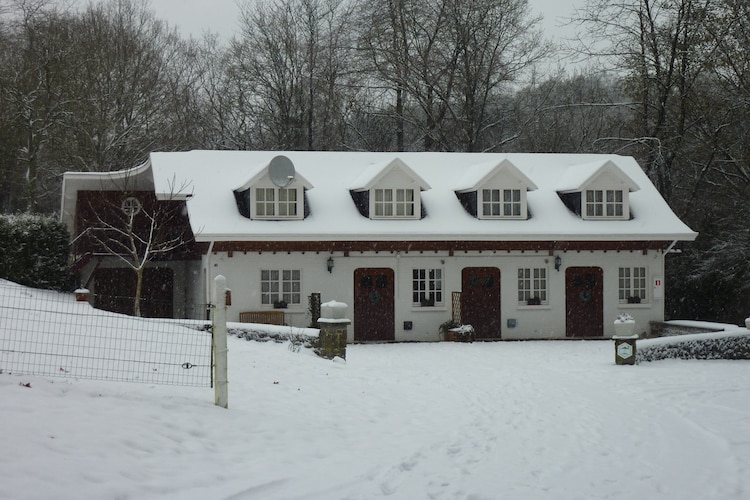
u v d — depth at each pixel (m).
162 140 44.28
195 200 27.56
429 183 30.25
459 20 42.66
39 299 22.66
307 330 20.52
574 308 29.19
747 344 23.44
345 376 17.22
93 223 30.53
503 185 28.80
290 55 45.59
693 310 35.62
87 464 8.45
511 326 28.78
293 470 9.60
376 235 27.14
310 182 28.39
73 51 41.44
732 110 35.00
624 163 32.41
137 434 9.83
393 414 13.67
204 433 10.60
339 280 27.59
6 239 29.30
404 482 9.37
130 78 43.28
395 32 43.09
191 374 14.26
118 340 16.66
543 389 17.02
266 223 26.95
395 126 45.88
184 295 31.50
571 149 47.19
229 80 47.28
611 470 10.34
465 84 43.19
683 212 37.12
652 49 36.66
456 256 28.39
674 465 10.67
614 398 16.02
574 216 29.56
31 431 9.06
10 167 43.47
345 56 45.06
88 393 11.29
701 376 19.31
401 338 28.00
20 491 7.31
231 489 8.54
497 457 10.88
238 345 19.34
